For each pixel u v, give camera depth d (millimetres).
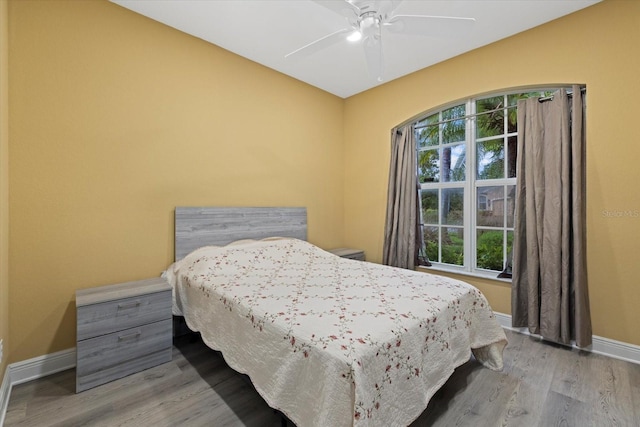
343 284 1966
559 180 2307
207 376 1918
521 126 2520
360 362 1107
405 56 2924
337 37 1945
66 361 2002
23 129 1849
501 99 2832
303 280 2066
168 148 2469
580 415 1544
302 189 3539
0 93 1604
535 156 2428
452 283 1991
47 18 1924
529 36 2482
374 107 3682
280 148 3301
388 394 1198
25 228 1860
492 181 2877
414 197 3283
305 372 1210
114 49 2186
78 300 1799
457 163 3127
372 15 1704
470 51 2830
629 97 2074
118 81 2207
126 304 1906
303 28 2475
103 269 2156
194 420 1521
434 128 3301
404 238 3338
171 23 2420
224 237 2775
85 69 2068
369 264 2584
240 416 1552
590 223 2225
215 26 2459
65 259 2004
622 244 2115
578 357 2139
